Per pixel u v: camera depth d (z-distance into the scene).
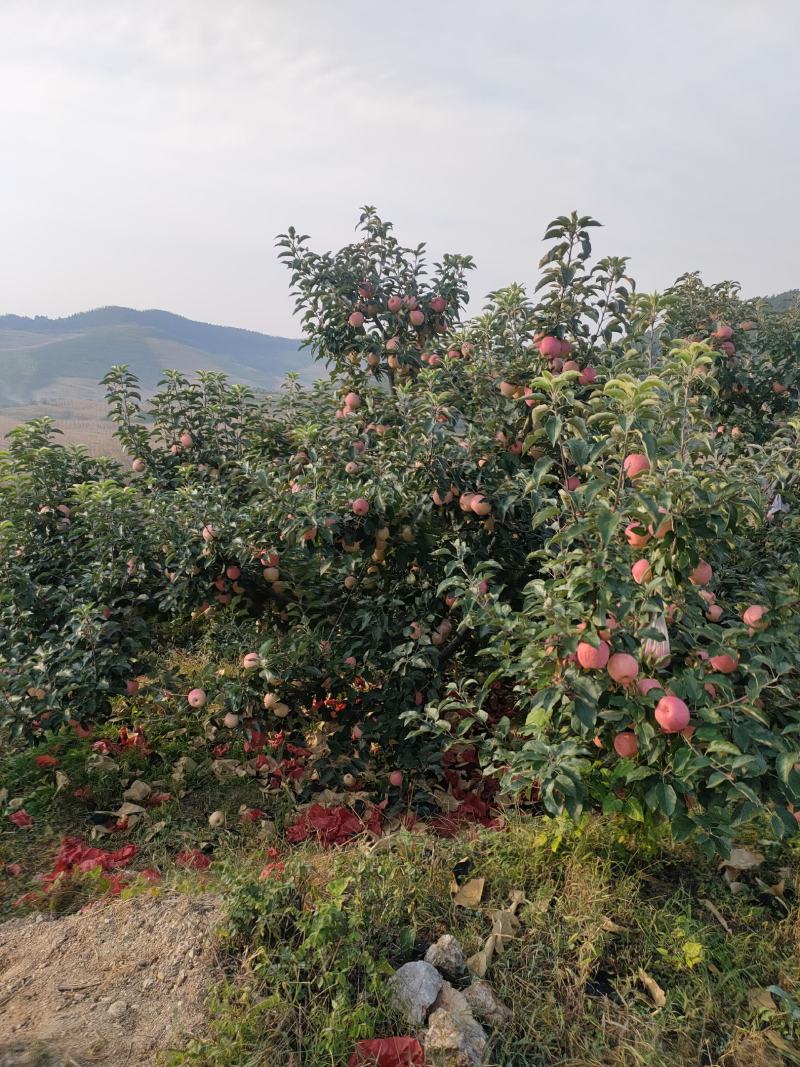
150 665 5.32
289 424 6.47
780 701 3.11
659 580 2.72
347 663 4.44
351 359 6.54
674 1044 2.29
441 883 2.98
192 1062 2.04
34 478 5.66
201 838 3.90
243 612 4.84
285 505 4.22
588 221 4.89
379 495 4.12
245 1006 2.27
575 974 2.53
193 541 4.58
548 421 3.02
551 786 2.68
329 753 4.45
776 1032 2.30
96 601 4.59
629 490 2.86
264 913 2.57
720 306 7.33
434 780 4.38
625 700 2.68
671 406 3.24
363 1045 2.13
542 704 2.71
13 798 4.29
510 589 4.76
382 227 6.68
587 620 2.71
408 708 4.32
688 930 2.71
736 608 3.63
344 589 4.74
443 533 4.61
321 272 6.50
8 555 5.23
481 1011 2.34
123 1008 2.32
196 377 7.05
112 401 6.77
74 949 2.70
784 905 2.98
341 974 2.30
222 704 4.98
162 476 6.57
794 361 7.07
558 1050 2.26
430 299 6.78
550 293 5.12
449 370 5.30
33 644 4.76
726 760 2.52
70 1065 2.05
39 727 4.25
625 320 5.10
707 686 2.86
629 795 2.85
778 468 4.18
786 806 2.72
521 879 3.00
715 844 2.57
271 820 4.08
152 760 4.79
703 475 3.08
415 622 4.44
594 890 2.83
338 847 3.44
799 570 3.57
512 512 4.52
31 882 3.43
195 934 2.65
